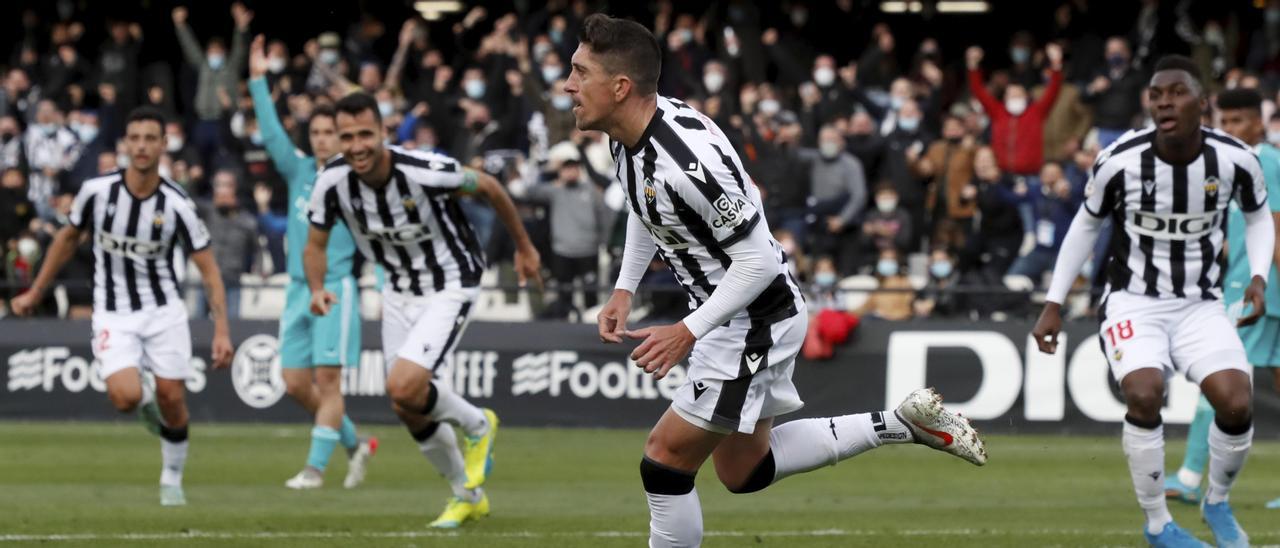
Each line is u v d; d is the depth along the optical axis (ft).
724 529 83.61
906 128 175.42
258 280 165.78
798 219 165.48
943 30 237.86
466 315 84.33
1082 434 138.82
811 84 187.62
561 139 184.44
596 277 161.48
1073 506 95.71
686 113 54.60
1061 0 232.94
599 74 53.62
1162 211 71.82
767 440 61.05
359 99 80.18
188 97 206.90
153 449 126.93
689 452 57.47
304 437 136.56
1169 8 202.49
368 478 110.22
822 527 84.74
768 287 56.70
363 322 147.64
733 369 56.75
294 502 95.76
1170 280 72.43
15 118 207.51
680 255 56.49
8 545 76.28
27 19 226.58
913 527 84.94
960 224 168.35
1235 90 89.04
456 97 195.62
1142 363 71.26
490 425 84.74
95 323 92.94
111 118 196.95
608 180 169.17
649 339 54.34
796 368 142.41
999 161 173.47
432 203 82.38
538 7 234.79
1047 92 174.29
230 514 89.20
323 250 83.92
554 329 145.59
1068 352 139.44
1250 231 74.23
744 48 198.08
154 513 89.61
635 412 144.15
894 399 141.08
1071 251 74.02
